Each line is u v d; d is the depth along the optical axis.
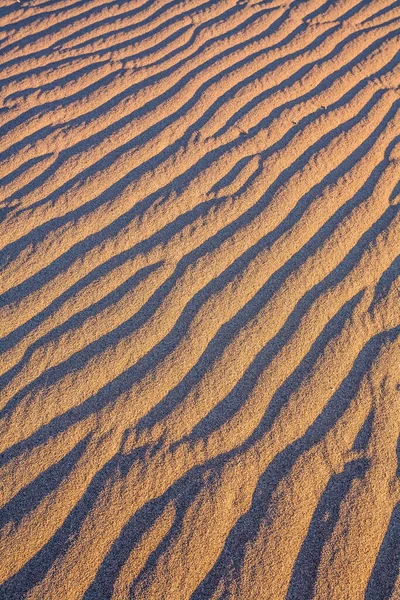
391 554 1.97
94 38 4.07
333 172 3.19
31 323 2.58
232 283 2.71
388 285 2.71
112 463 2.16
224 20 4.17
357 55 3.92
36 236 2.92
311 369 2.43
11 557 1.94
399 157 3.27
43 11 4.32
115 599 1.87
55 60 3.94
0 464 2.15
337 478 2.14
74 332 2.55
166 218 2.98
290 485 2.11
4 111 3.61
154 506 2.05
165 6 4.29
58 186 3.15
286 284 2.71
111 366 2.44
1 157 3.33
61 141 3.40
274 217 2.97
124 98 3.64
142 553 1.96
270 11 4.23
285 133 3.40
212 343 2.52
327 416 2.30
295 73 3.78
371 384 2.39
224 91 3.65
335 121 3.47
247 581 1.90
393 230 2.92
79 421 2.27
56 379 2.40
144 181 3.15
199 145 3.33
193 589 1.89
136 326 2.57
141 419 2.28
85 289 2.70
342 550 1.97
